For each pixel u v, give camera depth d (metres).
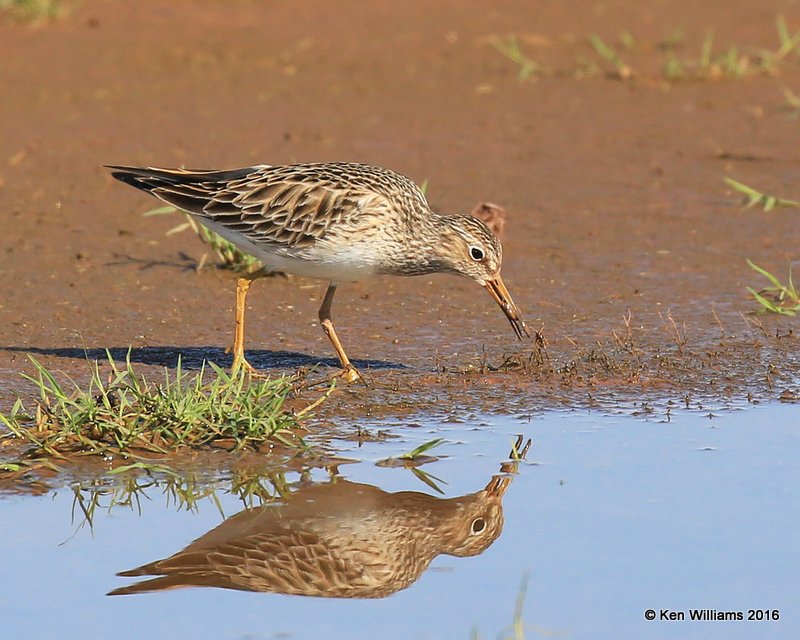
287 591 9.11
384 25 27.25
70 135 20.56
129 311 14.41
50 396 12.03
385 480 10.67
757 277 15.68
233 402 11.49
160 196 12.87
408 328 14.16
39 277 15.27
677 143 20.86
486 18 27.95
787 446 11.37
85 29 25.94
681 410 12.15
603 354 13.34
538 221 17.52
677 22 28.08
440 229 12.83
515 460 11.05
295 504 10.30
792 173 19.41
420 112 22.20
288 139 20.56
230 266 15.80
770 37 26.98
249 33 26.23
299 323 14.27
